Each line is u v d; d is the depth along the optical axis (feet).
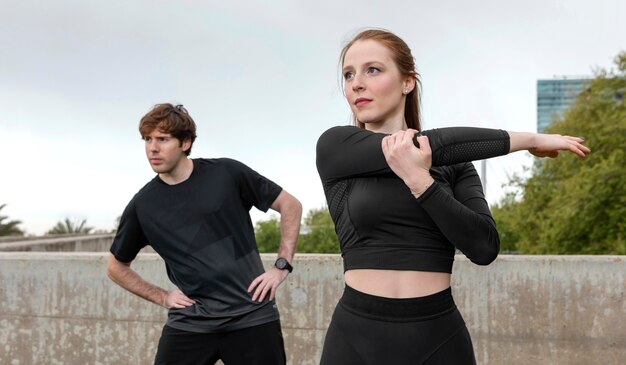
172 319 8.72
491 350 10.88
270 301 8.73
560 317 10.75
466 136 4.75
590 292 10.71
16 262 11.84
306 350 11.28
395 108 5.35
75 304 11.70
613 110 55.26
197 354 8.57
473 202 5.06
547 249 55.01
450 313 4.94
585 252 52.08
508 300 10.85
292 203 9.12
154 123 8.34
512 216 67.56
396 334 4.78
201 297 8.55
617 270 10.66
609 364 10.66
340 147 5.03
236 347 8.49
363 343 4.84
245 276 8.59
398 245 4.83
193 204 8.57
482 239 4.68
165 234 8.58
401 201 4.81
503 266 10.88
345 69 5.39
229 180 8.77
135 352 11.56
